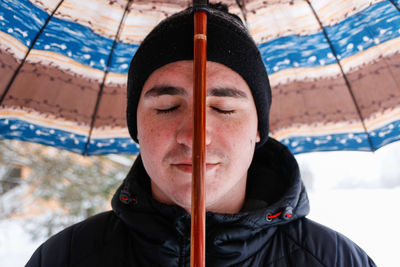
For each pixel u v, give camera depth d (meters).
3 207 3.98
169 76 0.94
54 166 3.74
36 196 3.81
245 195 1.18
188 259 0.95
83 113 1.45
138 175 1.13
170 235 0.96
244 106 0.97
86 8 1.32
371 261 1.04
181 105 0.95
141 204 1.01
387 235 4.18
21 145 3.74
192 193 0.83
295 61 1.41
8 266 3.85
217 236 0.94
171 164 0.91
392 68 1.31
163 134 0.92
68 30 1.33
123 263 1.00
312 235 1.03
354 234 4.29
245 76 1.00
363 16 1.27
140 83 1.04
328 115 1.45
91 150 1.49
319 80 1.43
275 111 1.50
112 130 1.49
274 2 1.31
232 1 1.30
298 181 1.05
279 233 1.04
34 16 1.27
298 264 0.97
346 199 5.22
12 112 1.36
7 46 1.25
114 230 1.08
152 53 1.00
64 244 1.08
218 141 0.92
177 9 1.33
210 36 0.96
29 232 3.85
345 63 1.37
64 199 3.74
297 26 1.35
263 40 1.39
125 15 1.35
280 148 1.17
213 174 0.92
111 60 1.41
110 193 3.76
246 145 0.96
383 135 1.37
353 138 1.43
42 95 1.39
